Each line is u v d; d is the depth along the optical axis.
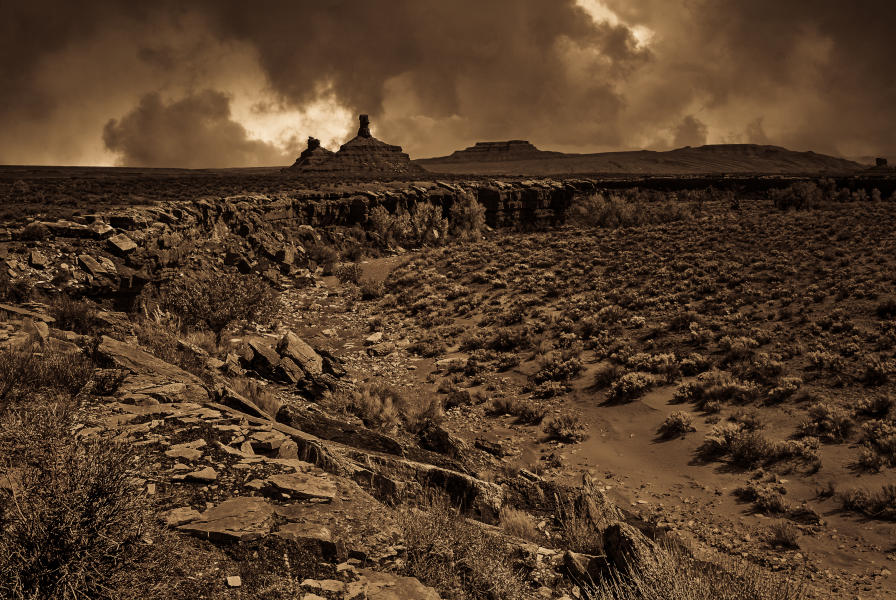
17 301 18.16
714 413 20.42
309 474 7.13
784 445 17.19
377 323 34.88
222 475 6.72
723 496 15.20
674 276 37.84
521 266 44.94
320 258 54.22
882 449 16.28
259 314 28.61
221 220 47.81
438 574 5.64
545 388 24.03
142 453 6.88
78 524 3.76
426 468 9.48
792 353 24.25
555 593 6.38
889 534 12.52
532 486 11.84
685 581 5.38
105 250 26.94
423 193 79.44
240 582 4.65
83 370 9.48
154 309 25.64
